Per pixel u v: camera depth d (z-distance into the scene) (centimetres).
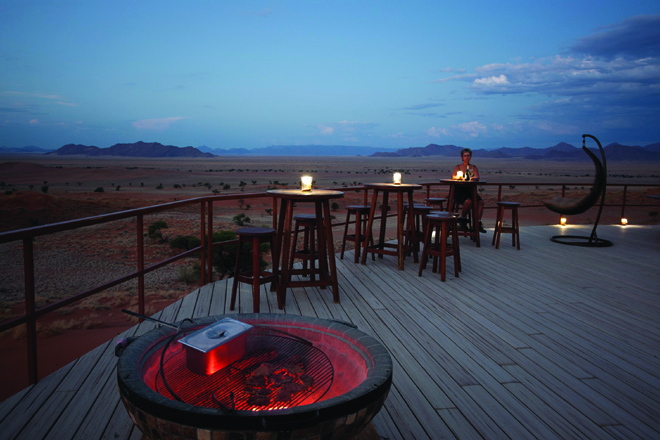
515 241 671
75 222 223
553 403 206
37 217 3603
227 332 149
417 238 537
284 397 128
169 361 153
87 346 907
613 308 360
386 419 188
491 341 284
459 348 271
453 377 231
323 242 397
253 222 3622
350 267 503
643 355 266
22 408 190
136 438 168
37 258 2112
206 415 108
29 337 209
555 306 363
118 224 3359
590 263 529
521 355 263
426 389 217
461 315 336
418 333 296
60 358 838
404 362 249
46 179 13350
